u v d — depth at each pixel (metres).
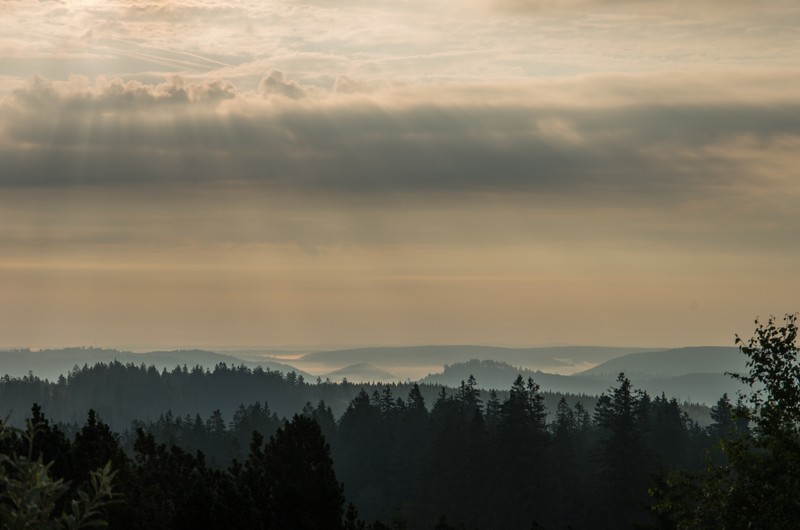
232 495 49.62
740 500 42.66
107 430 53.75
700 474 47.50
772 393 43.59
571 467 186.12
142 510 49.00
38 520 16.33
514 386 177.12
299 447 60.69
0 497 16.38
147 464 53.53
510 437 168.88
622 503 157.50
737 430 45.47
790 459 41.41
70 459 46.66
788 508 41.34
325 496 59.72
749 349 44.31
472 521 172.25
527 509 163.12
